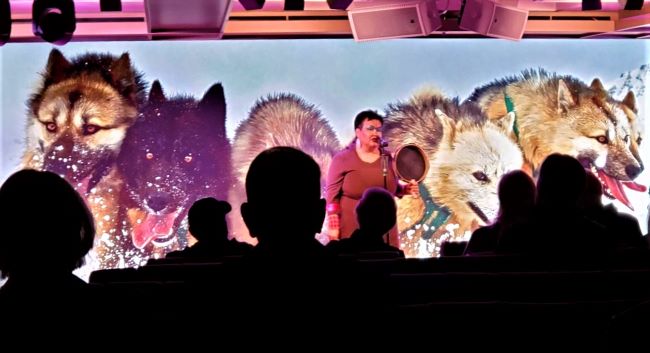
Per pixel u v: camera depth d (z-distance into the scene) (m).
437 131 8.91
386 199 4.29
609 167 9.11
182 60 8.69
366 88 8.88
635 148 9.16
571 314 2.09
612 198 9.11
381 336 1.98
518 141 9.01
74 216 1.98
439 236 8.85
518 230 3.65
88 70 8.56
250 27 8.44
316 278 1.94
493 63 9.02
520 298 2.65
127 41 8.59
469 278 2.66
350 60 8.88
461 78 8.97
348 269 1.98
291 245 1.95
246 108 8.76
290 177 1.94
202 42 8.72
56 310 1.93
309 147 8.80
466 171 8.91
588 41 9.12
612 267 3.39
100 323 1.95
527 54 9.05
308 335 1.92
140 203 8.53
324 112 8.84
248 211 1.97
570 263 3.36
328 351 1.94
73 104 8.52
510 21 7.20
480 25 7.12
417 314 2.07
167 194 8.57
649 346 1.90
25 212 1.93
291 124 8.79
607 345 1.95
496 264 3.29
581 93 9.11
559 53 9.09
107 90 8.56
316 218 1.98
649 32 8.77
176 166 8.61
